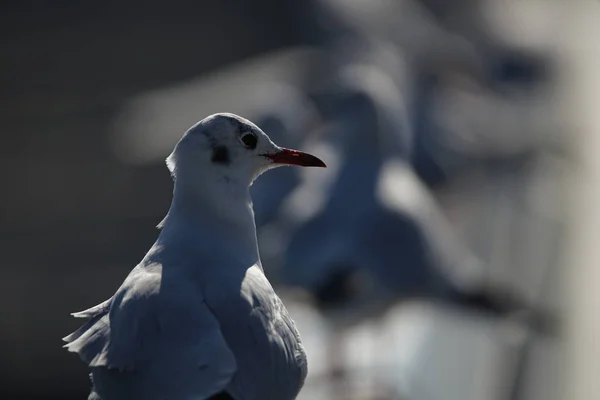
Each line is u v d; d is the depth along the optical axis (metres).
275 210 15.09
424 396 11.87
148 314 6.07
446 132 21.98
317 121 18.38
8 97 25.14
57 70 25.83
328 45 26.06
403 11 28.47
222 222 6.70
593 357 12.55
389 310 13.15
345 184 13.77
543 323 13.21
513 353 12.61
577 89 22.81
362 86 14.59
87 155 22.84
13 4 26.67
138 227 20.53
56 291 18.52
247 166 6.89
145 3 27.44
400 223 13.45
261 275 6.57
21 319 18.05
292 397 6.45
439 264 13.43
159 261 6.46
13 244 19.95
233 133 6.82
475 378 12.12
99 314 6.34
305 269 13.25
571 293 14.19
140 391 5.92
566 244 15.85
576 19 29.23
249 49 27.73
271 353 6.21
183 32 27.56
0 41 26.36
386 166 14.08
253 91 23.44
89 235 20.31
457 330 12.94
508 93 26.38
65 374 17.34
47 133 23.69
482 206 18.34
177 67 27.00
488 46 29.33
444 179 20.86
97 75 26.27
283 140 17.44
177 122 23.39
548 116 22.97
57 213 21.28
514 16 30.92
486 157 21.25
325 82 21.53
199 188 6.71
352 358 12.52
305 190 14.80
